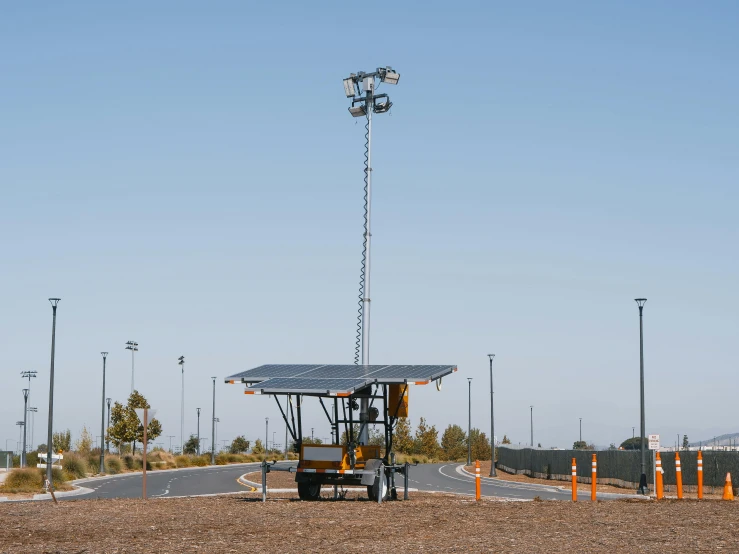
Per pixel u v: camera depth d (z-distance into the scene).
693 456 40.03
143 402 85.12
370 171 36.41
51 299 41.84
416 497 31.12
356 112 36.97
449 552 14.58
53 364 41.62
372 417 28.34
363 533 17.56
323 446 26.91
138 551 14.82
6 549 15.11
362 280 35.97
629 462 44.62
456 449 129.50
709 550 14.49
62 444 79.06
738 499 27.64
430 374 26.39
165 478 53.56
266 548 15.20
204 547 15.35
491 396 61.41
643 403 39.59
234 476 55.59
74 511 22.86
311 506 24.55
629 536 16.61
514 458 68.44
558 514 21.50
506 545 15.43
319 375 27.64
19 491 39.44
